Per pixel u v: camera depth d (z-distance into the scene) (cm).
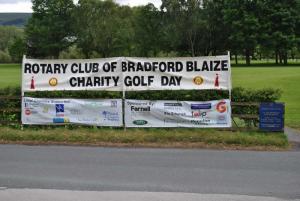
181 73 1455
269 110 1400
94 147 1247
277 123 1398
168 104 1442
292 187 846
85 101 1470
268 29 10119
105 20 11531
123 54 11494
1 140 1338
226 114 1429
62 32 12119
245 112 1445
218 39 11088
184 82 1457
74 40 12188
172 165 1027
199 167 1007
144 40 11450
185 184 862
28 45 12525
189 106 1434
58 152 1174
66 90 1501
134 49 11506
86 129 1441
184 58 1451
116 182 877
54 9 12112
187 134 1346
